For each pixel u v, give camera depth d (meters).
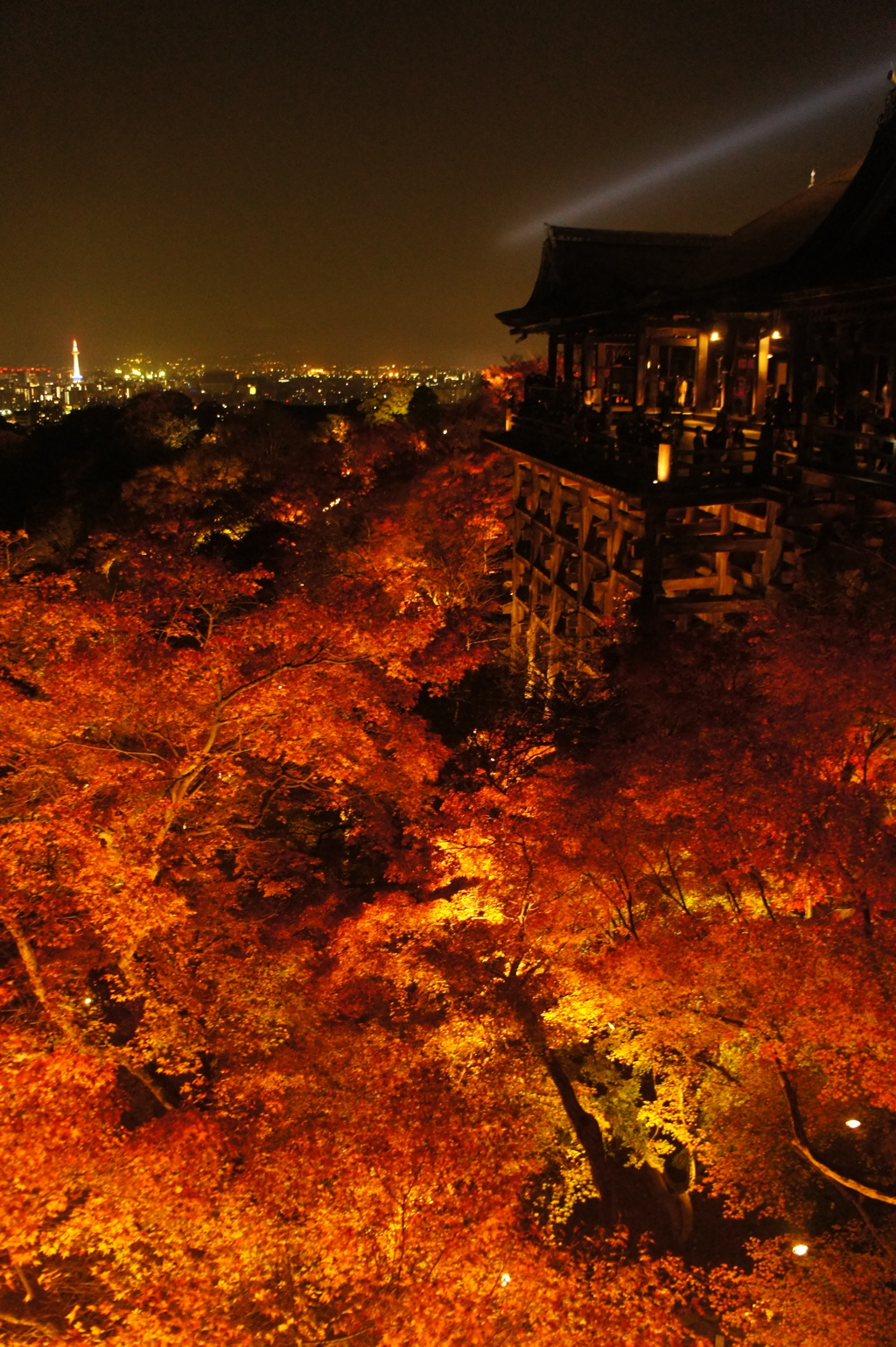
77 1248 7.81
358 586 18.50
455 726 22.55
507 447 26.58
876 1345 7.93
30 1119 7.98
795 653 11.13
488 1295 7.14
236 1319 7.48
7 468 62.44
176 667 13.30
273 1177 7.96
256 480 42.03
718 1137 10.12
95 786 13.19
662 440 16.45
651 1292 8.16
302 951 12.73
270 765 16.58
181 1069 10.67
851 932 8.91
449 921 12.48
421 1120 8.71
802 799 9.38
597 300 22.78
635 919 11.29
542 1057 11.78
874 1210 10.26
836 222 15.94
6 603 14.37
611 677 15.31
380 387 69.81
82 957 12.02
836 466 14.93
